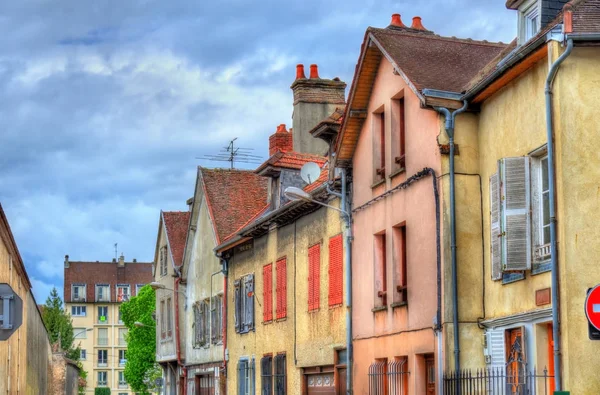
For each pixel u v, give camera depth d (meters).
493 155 18.20
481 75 19.17
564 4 17.25
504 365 17.58
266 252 31.03
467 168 18.86
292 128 35.22
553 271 15.27
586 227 15.23
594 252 15.19
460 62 20.56
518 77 17.12
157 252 49.06
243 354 33.19
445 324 18.56
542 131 16.20
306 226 27.55
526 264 16.48
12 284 24.89
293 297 28.41
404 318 20.70
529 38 17.88
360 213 23.50
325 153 34.44
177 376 44.03
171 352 44.66
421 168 19.91
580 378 14.88
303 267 27.67
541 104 16.27
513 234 16.62
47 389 43.12
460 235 18.69
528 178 16.61
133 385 80.25
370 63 22.06
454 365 18.33
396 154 21.45
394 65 20.36
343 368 24.75
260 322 31.42
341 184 24.70
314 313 26.62
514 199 16.69
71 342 120.19
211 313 38.09
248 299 32.72
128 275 144.12
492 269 17.80
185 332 43.19
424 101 18.84
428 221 19.58
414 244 20.25
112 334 141.62
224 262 35.81
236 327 34.06
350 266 24.08
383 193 21.95
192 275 42.09
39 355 36.06
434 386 19.47
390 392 21.27
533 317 16.38
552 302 15.26
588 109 15.42
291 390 28.22
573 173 15.31
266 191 39.75
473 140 18.95
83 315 141.38
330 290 25.44
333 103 34.81
